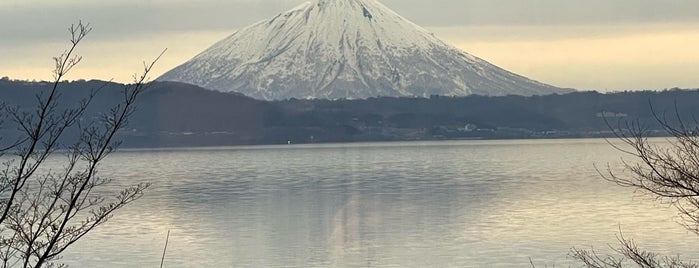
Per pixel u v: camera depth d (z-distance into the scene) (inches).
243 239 2129.7
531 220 2418.8
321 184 4387.3
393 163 6781.5
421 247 1941.4
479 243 1974.7
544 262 1668.3
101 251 1867.6
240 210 2930.6
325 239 2119.8
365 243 2033.7
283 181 4680.1
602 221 2301.9
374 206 3046.3
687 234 1887.3
